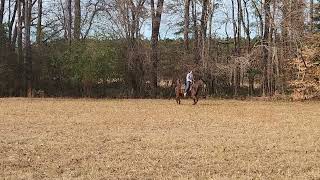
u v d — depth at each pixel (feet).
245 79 169.17
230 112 97.71
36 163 45.68
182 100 136.26
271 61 151.84
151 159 47.91
